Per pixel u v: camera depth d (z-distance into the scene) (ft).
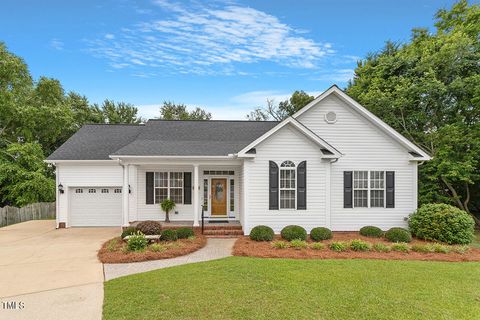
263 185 40.81
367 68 68.85
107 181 51.88
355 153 44.52
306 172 41.22
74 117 100.22
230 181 50.52
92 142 55.52
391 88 59.62
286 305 18.30
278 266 26.55
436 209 38.45
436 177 52.03
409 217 43.37
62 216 51.47
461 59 52.13
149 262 28.89
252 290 20.72
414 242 36.96
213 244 36.70
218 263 27.71
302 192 41.11
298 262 27.99
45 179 68.08
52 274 25.38
